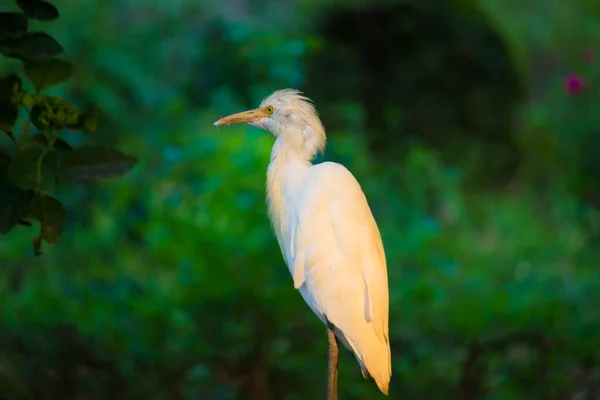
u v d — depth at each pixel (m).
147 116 14.77
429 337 9.90
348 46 18.97
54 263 12.09
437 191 16.39
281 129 7.01
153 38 16.11
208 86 15.40
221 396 9.40
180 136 12.96
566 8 20.80
